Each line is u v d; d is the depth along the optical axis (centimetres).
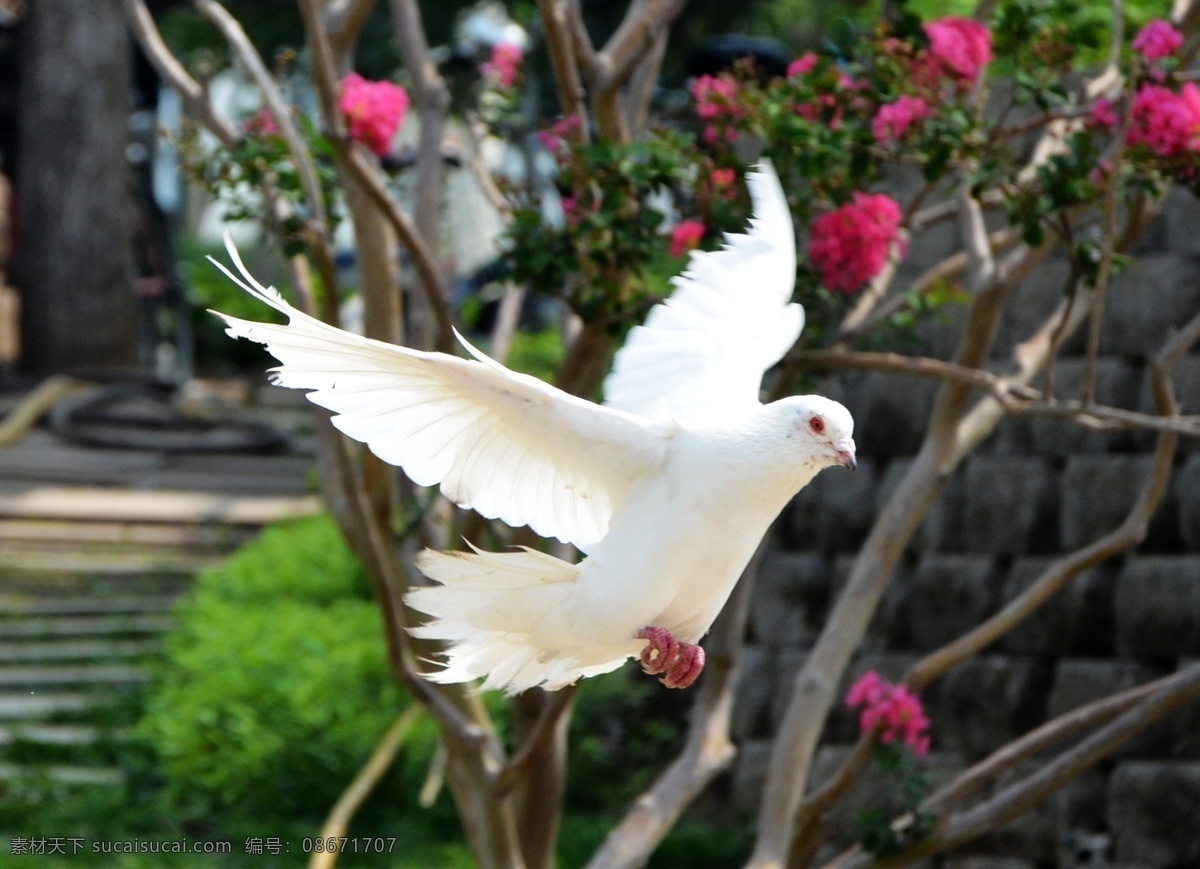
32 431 2145
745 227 778
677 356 615
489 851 788
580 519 564
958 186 839
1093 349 732
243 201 832
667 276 902
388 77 2353
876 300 880
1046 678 1086
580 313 802
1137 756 1034
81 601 1611
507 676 568
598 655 563
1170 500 1042
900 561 1159
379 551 767
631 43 848
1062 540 1084
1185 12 817
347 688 1293
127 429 2158
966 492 1127
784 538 1237
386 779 1228
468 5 2284
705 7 2339
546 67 2183
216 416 2328
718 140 809
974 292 814
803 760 807
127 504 1878
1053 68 809
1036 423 1105
